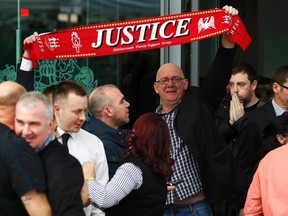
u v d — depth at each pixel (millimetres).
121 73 11148
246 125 9500
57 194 6211
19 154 6172
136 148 7629
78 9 11086
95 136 8320
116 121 8953
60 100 7934
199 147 8844
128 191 7500
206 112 8969
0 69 11023
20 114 6297
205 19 9328
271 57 14906
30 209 6156
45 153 6406
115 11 11141
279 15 14828
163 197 7656
